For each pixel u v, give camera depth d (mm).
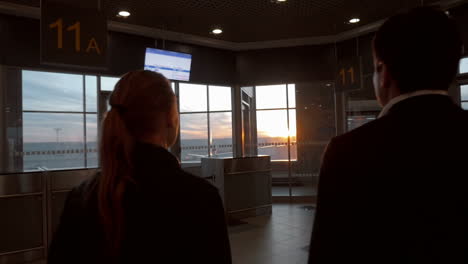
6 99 6227
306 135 8656
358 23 7199
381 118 806
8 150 6328
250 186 6469
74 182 4582
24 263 4184
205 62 8297
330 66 8297
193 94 8492
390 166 736
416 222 704
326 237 794
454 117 744
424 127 735
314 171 8625
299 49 8445
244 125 8867
